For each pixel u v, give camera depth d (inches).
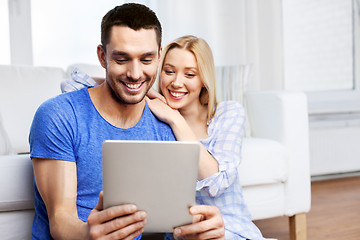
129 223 34.4
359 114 137.0
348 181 124.9
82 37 103.5
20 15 98.3
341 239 76.5
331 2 139.0
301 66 135.3
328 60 138.9
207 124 59.7
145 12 39.1
